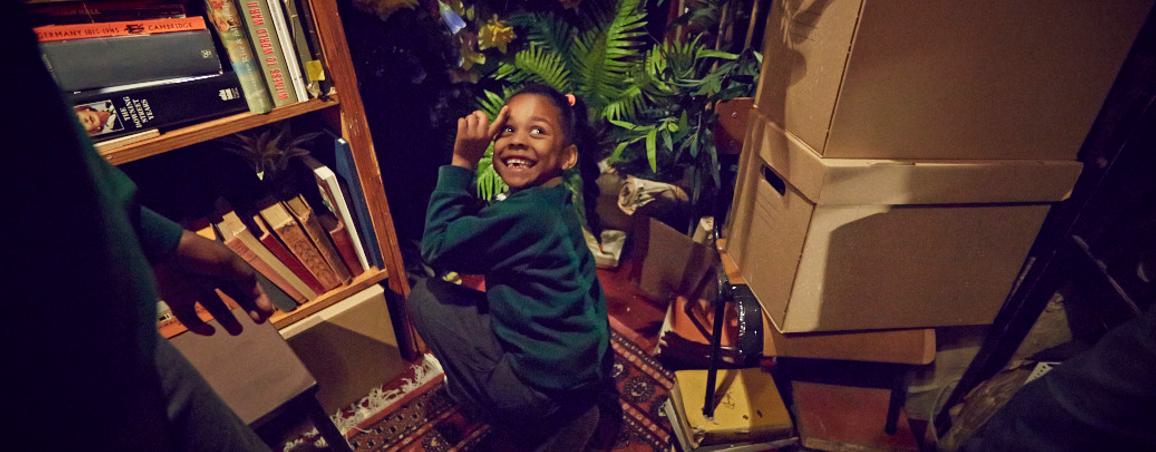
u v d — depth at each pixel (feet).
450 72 5.45
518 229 3.20
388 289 4.74
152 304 1.33
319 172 3.90
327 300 4.19
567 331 3.48
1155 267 2.59
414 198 6.17
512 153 3.35
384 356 4.71
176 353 1.91
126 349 1.20
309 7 3.28
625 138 5.86
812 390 4.16
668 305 5.71
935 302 3.33
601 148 6.27
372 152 3.91
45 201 0.96
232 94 3.22
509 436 4.40
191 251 2.15
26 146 0.91
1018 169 2.77
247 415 2.90
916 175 2.76
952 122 2.68
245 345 3.34
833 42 2.56
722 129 3.97
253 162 3.81
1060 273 3.10
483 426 4.51
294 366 3.19
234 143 3.74
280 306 4.02
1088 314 3.05
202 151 3.95
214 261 2.24
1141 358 1.73
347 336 4.35
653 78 5.54
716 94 4.94
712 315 4.79
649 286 5.81
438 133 5.88
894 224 2.95
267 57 3.26
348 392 4.61
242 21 3.09
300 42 3.35
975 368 3.71
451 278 5.87
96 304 1.09
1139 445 1.79
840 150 2.72
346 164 3.83
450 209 3.45
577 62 6.00
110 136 2.87
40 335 0.98
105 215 1.13
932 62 2.49
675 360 4.88
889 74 2.50
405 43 4.99
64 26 2.64
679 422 4.16
